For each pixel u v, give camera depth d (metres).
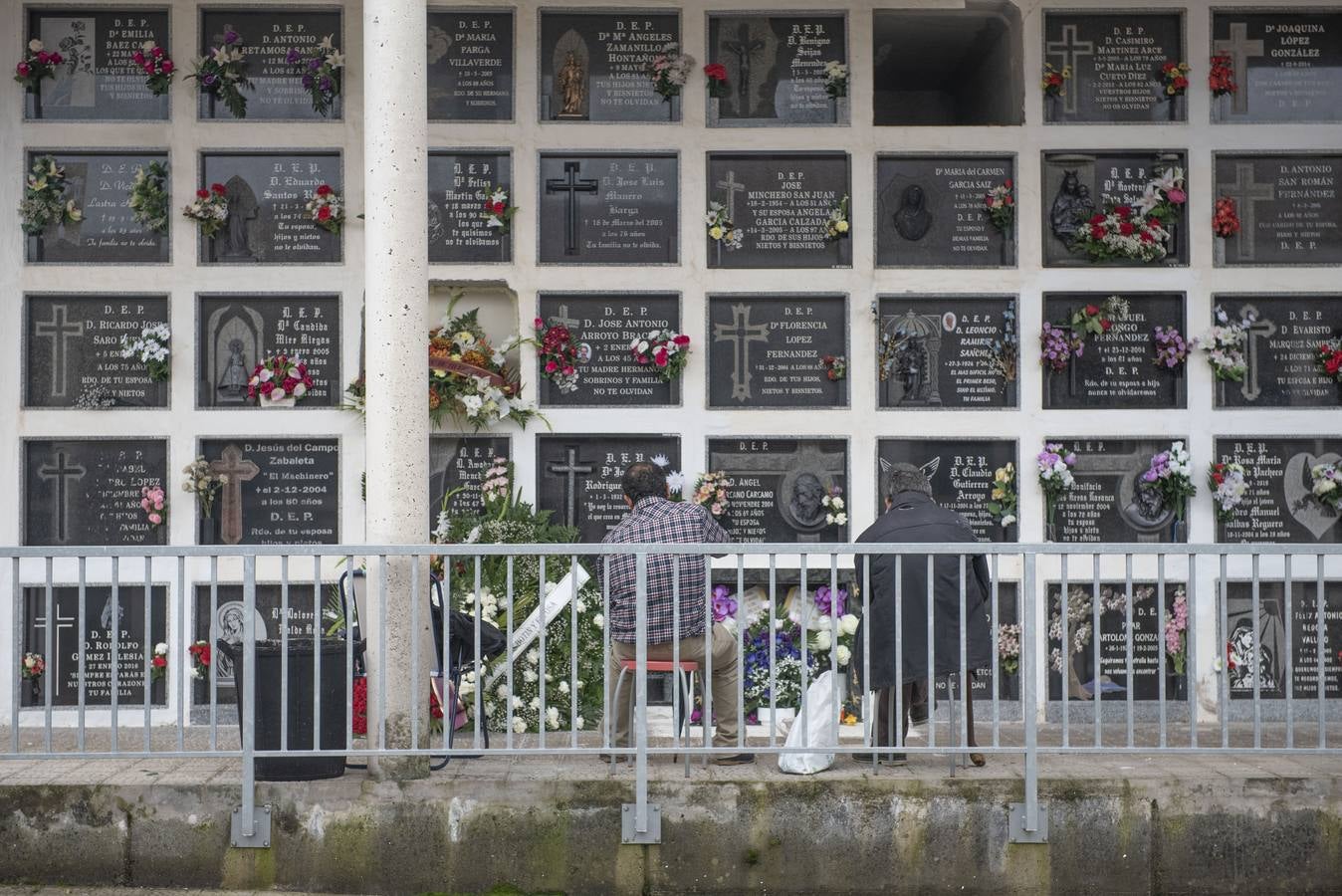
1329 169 7.00
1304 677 6.86
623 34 7.05
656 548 4.80
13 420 6.84
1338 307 6.98
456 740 6.00
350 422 6.91
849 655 5.77
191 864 4.92
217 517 6.89
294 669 5.03
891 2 7.06
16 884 4.92
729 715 5.39
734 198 7.05
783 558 6.89
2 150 6.88
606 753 4.81
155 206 6.88
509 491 6.91
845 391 6.96
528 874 4.90
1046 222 7.02
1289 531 6.91
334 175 6.99
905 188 7.05
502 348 6.94
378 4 5.14
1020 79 7.05
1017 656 6.87
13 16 6.91
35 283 6.87
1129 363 7.00
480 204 7.00
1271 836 4.95
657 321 7.02
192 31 6.95
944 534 5.29
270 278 6.93
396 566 5.02
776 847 4.90
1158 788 4.95
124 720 6.76
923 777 4.96
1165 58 7.04
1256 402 6.95
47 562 4.85
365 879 4.91
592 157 7.04
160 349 6.82
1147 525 6.91
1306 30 7.03
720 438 6.96
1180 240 7.01
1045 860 4.91
